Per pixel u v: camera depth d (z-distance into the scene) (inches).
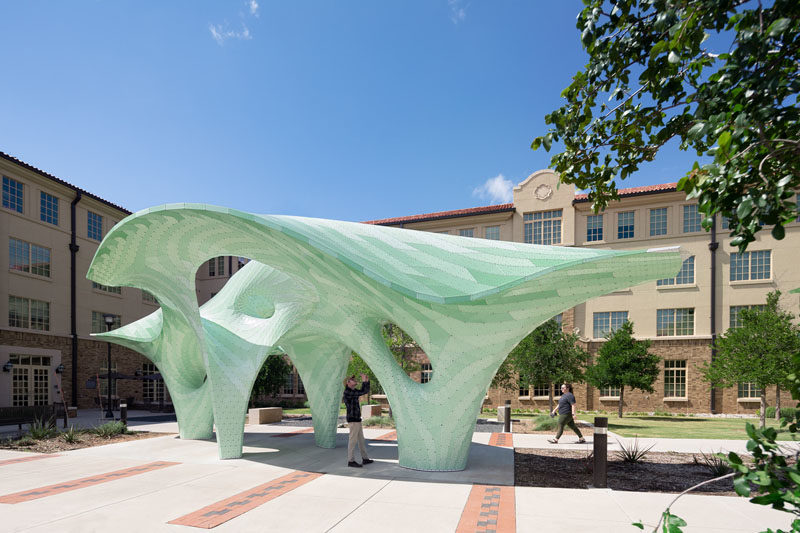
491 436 565.6
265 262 415.2
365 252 370.0
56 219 1048.8
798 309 979.3
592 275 317.1
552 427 642.8
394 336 896.9
